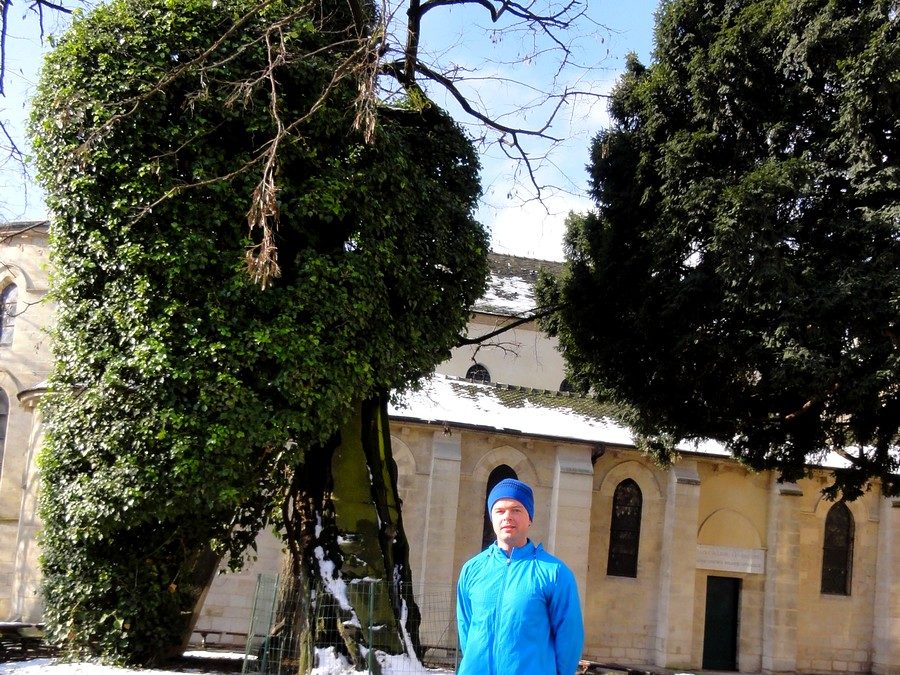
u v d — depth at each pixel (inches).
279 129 460.8
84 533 526.0
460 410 1014.4
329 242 552.1
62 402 539.2
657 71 764.6
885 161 642.2
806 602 1069.8
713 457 1040.8
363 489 563.5
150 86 502.3
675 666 989.2
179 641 595.8
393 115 627.8
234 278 499.5
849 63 624.4
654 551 1031.0
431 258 582.6
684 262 733.9
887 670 1057.5
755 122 708.7
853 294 605.3
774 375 633.6
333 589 528.7
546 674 203.9
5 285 1142.3
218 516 603.2
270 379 508.1
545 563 213.9
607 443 1005.2
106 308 514.0
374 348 535.5
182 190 506.9
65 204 520.1
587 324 794.8
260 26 530.0
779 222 657.0
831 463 1079.6
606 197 797.9
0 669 534.0
